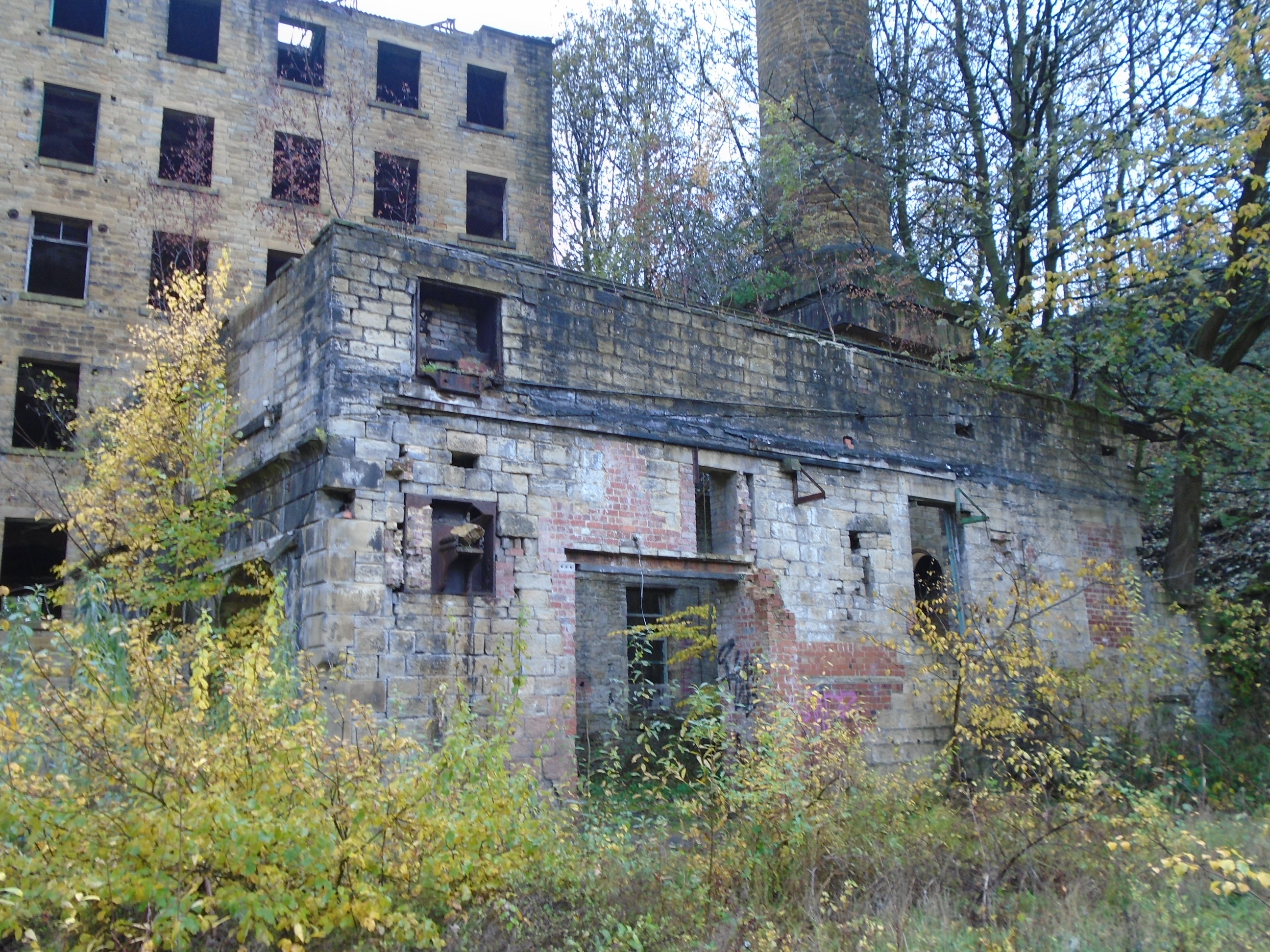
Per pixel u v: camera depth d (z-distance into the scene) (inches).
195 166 897.5
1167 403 668.7
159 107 907.4
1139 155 541.6
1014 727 465.1
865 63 818.2
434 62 1048.2
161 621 468.4
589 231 1058.1
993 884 324.2
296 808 256.1
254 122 940.6
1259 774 526.3
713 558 496.1
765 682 460.4
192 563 487.2
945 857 350.0
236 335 517.0
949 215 813.9
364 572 396.2
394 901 267.6
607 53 1072.2
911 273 790.5
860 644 543.8
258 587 469.1
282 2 978.7
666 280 864.9
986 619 542.6
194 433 482.9
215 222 903.7
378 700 388.2
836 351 579.5
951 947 273.6
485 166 1053.8
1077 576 663.1
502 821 289.6
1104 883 327.0
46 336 822.5
